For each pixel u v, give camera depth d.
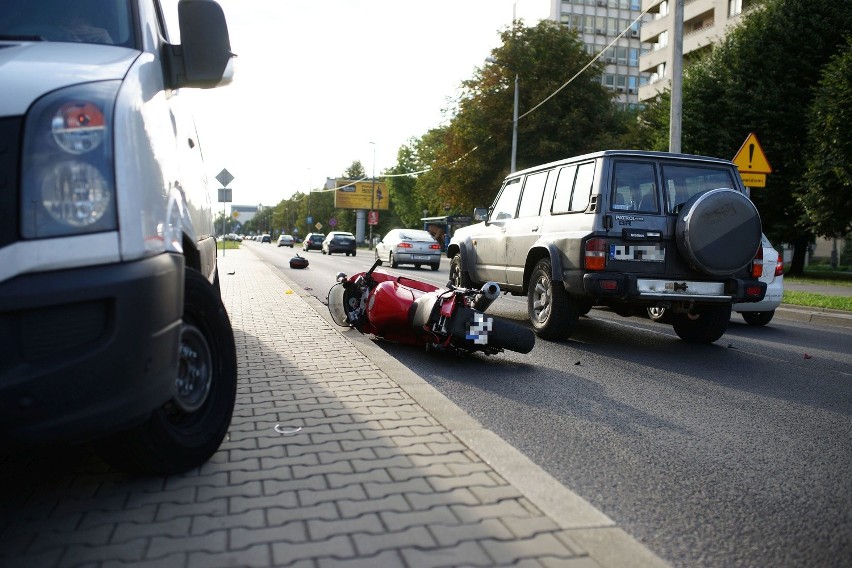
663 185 8.24
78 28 3.65
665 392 6.02
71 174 2.78
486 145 43.91
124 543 2.71
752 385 6.45
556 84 42.38
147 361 2.88
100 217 2.81
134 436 3.19
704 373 6.96
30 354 2.64
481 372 6.63
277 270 22.98
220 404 3.68
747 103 29.75
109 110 2.96
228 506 3.04
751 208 7.97
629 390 6.04
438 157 46.53
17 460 3.77
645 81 86.69
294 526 2.84
